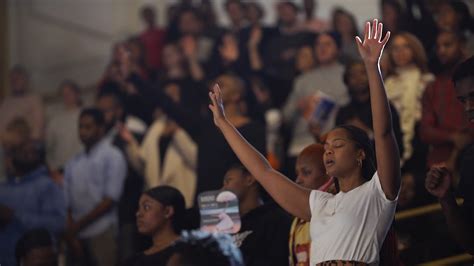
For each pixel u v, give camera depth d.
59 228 11.00
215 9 17.56
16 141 14.20
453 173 9.78
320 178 7.47
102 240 11.68
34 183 10.95
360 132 6.46
